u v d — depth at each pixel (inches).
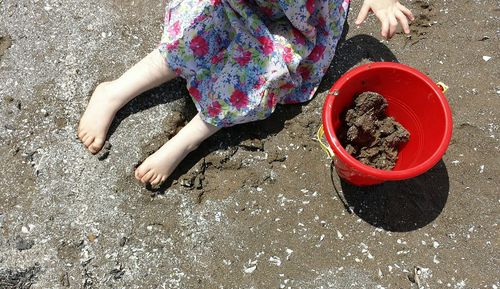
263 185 38.9
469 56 44.2
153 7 44.3
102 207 37.3
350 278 36.4
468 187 39.4
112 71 41.4
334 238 37.6
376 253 37.3
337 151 32.8
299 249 37.2
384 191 39.0
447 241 37.8
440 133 34.2
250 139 39.8
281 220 37.9
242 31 37.3
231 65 37.6
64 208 37.1
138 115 39.8
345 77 35.4
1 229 36.4
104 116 38.4
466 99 42.4
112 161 38.4
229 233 37.4
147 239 36.8
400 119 38.4
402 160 37.5
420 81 35.5
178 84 41.2
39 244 36.0
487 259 37.3
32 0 43.3
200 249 36.8
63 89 40.4
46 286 35.1
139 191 37.9
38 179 37.8
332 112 35.0
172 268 36.2
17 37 42.1
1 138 38.9
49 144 38.8
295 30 38.5
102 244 36.4
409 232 38.0
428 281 36.4
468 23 45.4
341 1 40.1
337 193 38.9
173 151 37.3
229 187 38.7
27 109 39.8
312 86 41.6
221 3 37.3
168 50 37.9
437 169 39.8
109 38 42.5
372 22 45.0
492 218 38.6
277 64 37.0
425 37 44.8
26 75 40.8
